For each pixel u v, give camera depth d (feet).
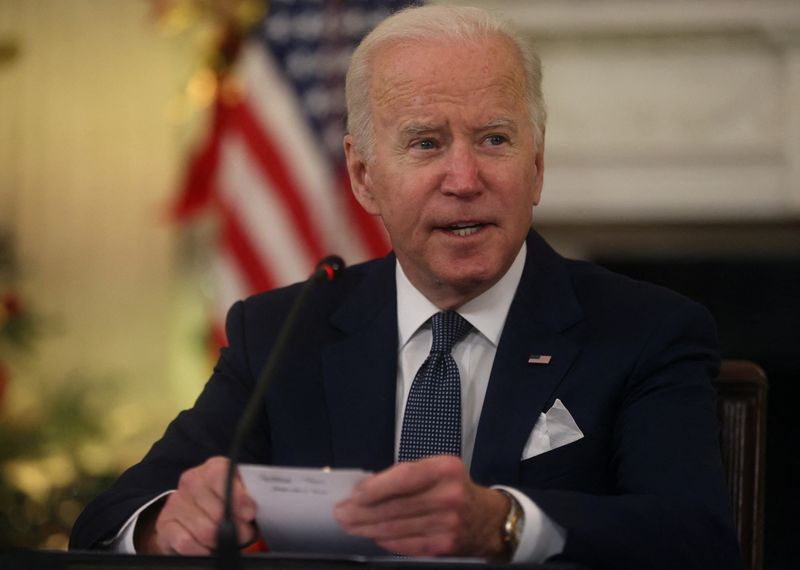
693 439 20.80
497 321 22.77
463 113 21.18
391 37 22.02
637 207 47.80
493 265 21.53
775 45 46.57
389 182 21.79
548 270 23.48
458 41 21.56
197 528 17.88
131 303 53.36
